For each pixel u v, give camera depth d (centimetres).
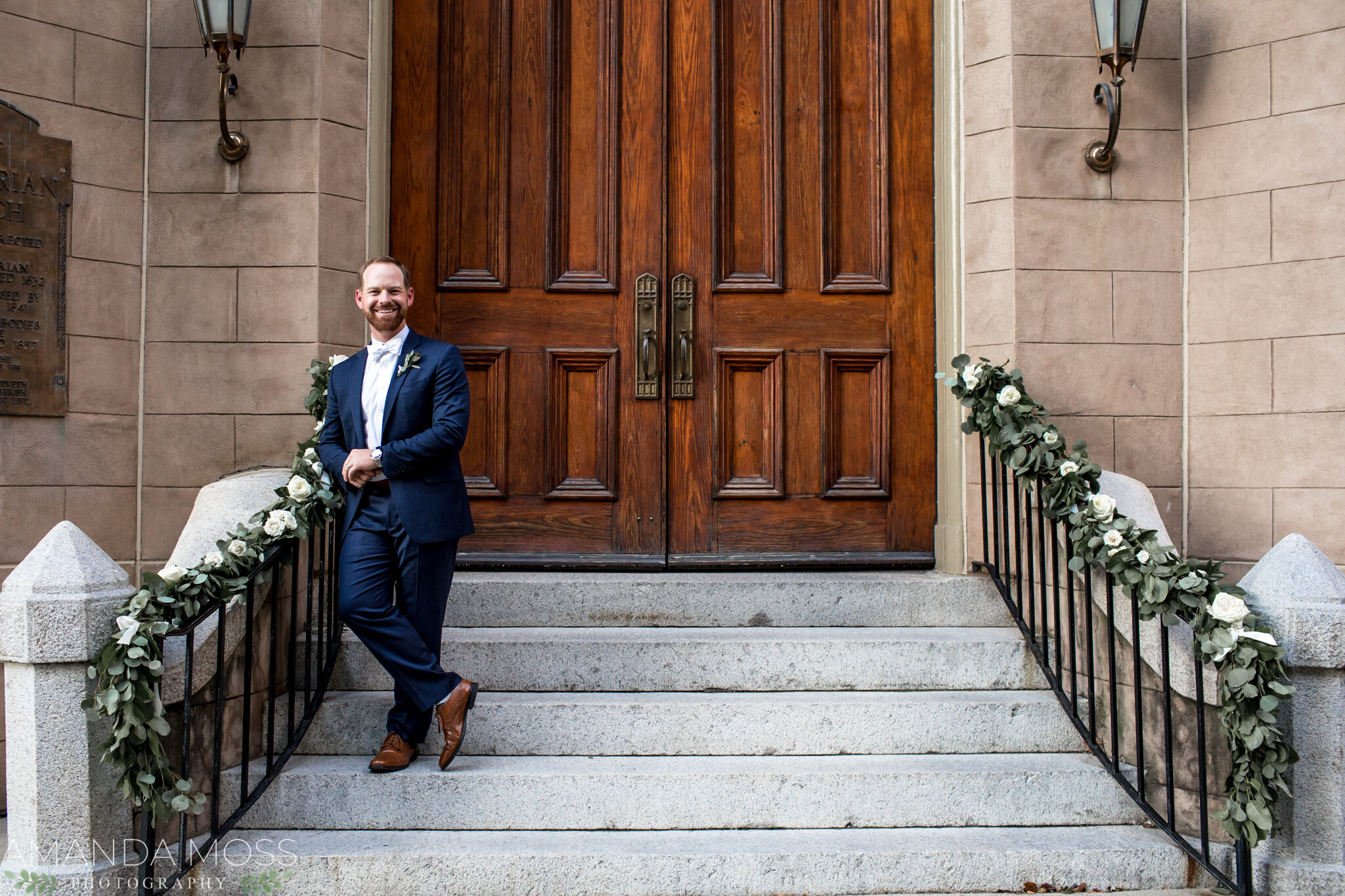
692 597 354
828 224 393
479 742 297
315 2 356
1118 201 365
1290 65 350
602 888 258
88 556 248
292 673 283
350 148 364
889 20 393
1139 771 278
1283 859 256
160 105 357
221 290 355
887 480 390
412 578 276
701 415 390
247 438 353
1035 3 364
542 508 387
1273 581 263
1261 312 352
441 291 387
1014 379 329
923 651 324
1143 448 363
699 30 393
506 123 388
